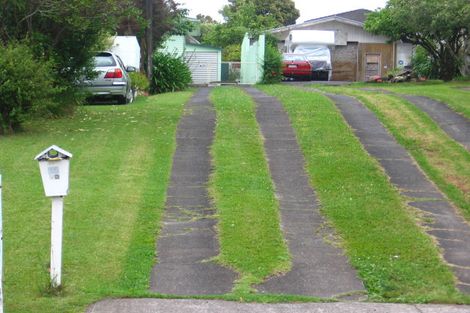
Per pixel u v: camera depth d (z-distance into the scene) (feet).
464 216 30.58
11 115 42.57
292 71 110.32
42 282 21.52
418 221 29.50
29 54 44.45
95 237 25.91
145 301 20.71
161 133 44.27
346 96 61.00
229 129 45.47
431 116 50.83
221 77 125.70
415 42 106.01
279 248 25.90
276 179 35.35
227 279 22.99
